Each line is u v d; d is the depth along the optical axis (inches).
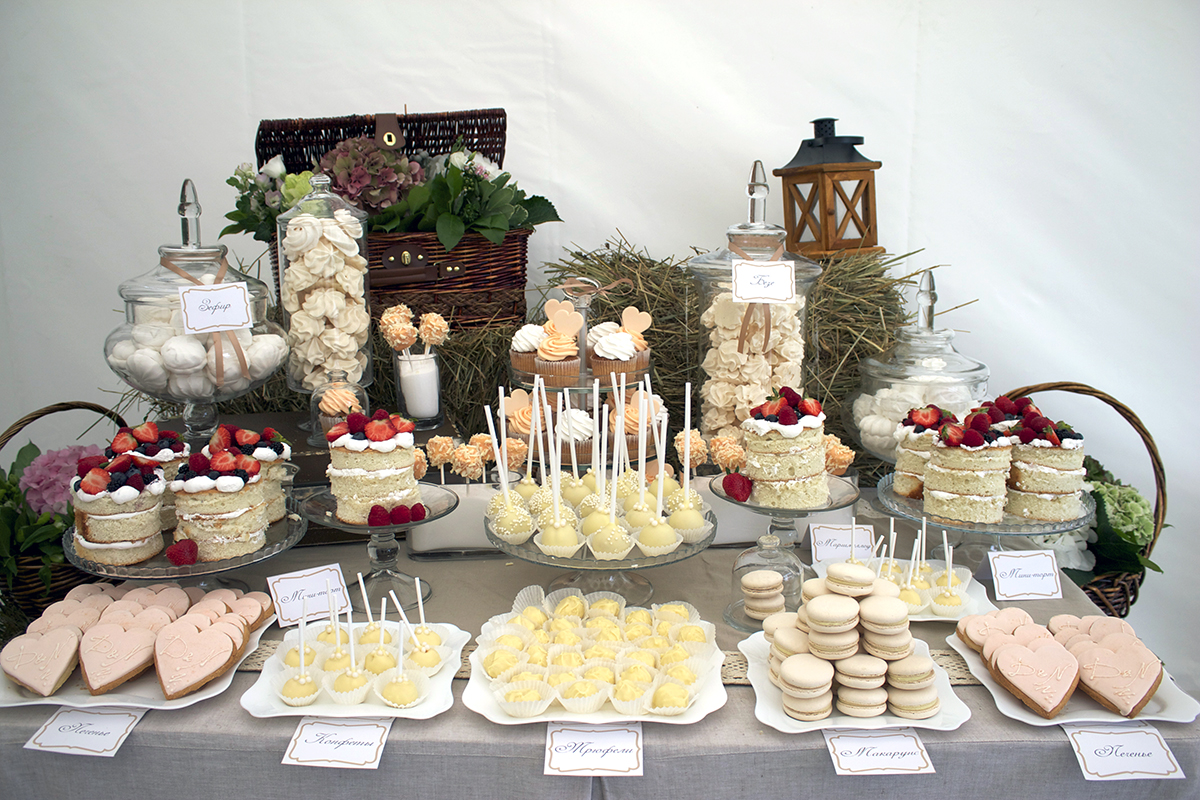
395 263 84.0
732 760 43.3
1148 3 92.0
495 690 46.6
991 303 100.9
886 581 48.5
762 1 98.1
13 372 105.1
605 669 47.6
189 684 46.4
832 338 89.9
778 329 72.4
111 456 57.6
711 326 75.3
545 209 91.7
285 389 89.4
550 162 102.7
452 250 85.4
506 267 89.0
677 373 90.6
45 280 103.3
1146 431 72.3
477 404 90.1
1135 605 101.7
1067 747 43.3
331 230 72.1
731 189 102.3
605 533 54.9
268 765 44.2
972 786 43.9
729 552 70.2
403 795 44.2
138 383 63.1
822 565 64.1
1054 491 62.2
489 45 100.0
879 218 101.3
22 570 61.7
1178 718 43.7
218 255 67.6
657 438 57.7
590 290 76.0
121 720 45.1
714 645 51.3
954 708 45.3
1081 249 98.1
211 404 68.6
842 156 89.5
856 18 97.7
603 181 103.0
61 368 105.9
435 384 78.5
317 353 73.7
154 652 48.4
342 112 101.2
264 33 99.1
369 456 57.4
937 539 71.2
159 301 63.7
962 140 98.7
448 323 87.5
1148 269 96.7
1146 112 94.0
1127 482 101.0
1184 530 99.5
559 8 99.0
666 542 54.7
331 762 42.6
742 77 100.0
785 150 101.0
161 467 58.6
